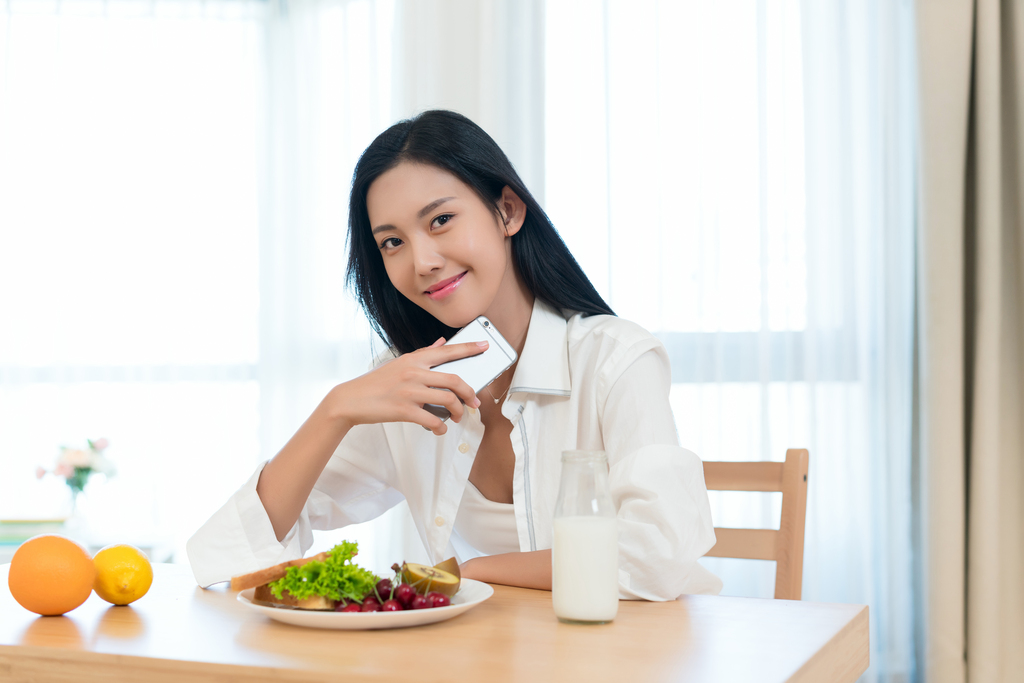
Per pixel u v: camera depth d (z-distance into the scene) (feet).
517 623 2.23
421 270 3.08
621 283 7.82
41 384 8.89
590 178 7.94
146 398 8.81
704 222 7.66
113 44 9.02
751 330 7.57
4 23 9.05
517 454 3.29
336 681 1.78
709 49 7.75
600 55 7.99
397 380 2.86
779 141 7.62
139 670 1.96
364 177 3.17
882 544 7.19
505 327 3.50
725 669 1.79
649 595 2.51
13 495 8.77
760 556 3.76
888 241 7.22
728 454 7.54
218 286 8.87
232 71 9.00
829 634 2.11
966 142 6.70
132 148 8.96
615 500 2.73
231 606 2.55
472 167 3.13
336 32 8.81
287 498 3.01
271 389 8.69
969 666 6.40
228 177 8.94
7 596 2.77
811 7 7.58
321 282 8.68
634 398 3.06
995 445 6.38
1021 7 6.47
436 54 8.23
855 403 7.35
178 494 8.74
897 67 7.30
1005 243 6.60
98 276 8.90
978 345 6.47
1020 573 6.51
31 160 8.98
